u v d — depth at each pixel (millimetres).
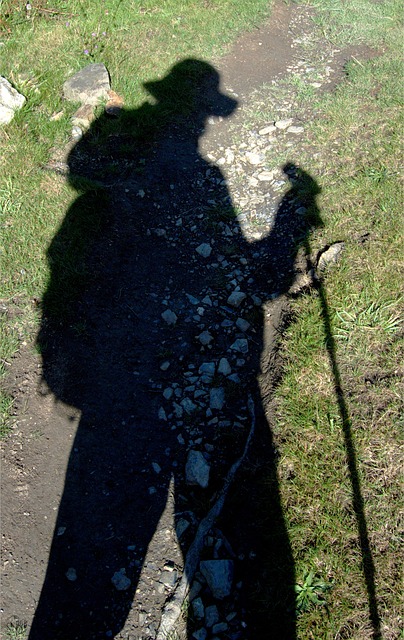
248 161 2027
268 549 1123
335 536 1112
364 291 1490
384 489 1162
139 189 1883
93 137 2037
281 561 1099
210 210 1854
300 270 1605
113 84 2223
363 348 1382
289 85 2367
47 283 1565
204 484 1233
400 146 1953
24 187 1793
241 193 1914
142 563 1156
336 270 1554
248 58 2502
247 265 1695
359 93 2258
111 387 1404
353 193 1785
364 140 2014
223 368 1438
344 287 1509
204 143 2094
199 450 1307
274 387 1358
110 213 1777
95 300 1561
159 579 1134
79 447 1303
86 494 1241
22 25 2477
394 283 1506
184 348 1497
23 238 1657
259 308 1566
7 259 1608
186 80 2307
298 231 1734
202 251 1729
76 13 2570
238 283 1648
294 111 2223
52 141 1986
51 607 1104
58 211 1734
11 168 1848
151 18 2588
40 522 1197
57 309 1510
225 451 1300
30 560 1152
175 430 1346
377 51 2570
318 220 1721
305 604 1047
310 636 1012
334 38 2668
